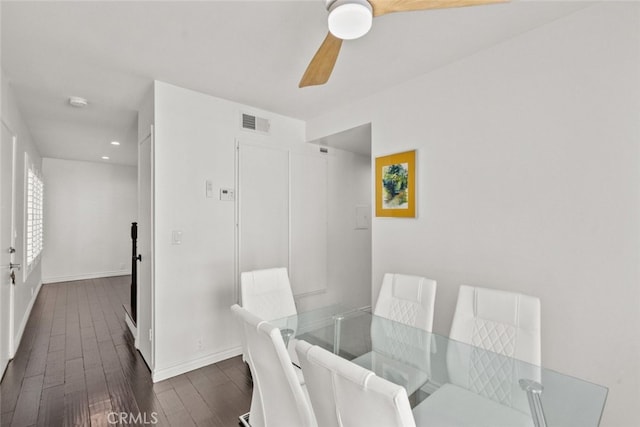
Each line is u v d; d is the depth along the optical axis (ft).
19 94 9.23
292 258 11.69
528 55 6.39
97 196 21.89
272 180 11.08
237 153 10.14
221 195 9.72
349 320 6.80
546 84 6.15
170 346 8.58
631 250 5.24
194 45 6.72
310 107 10.64
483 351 5.15
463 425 3.74
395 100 8.93
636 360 5.18
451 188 7.69
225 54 7.11
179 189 8.84
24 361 9.28
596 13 5.55
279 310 7.70
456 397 4.21
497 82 6.85
